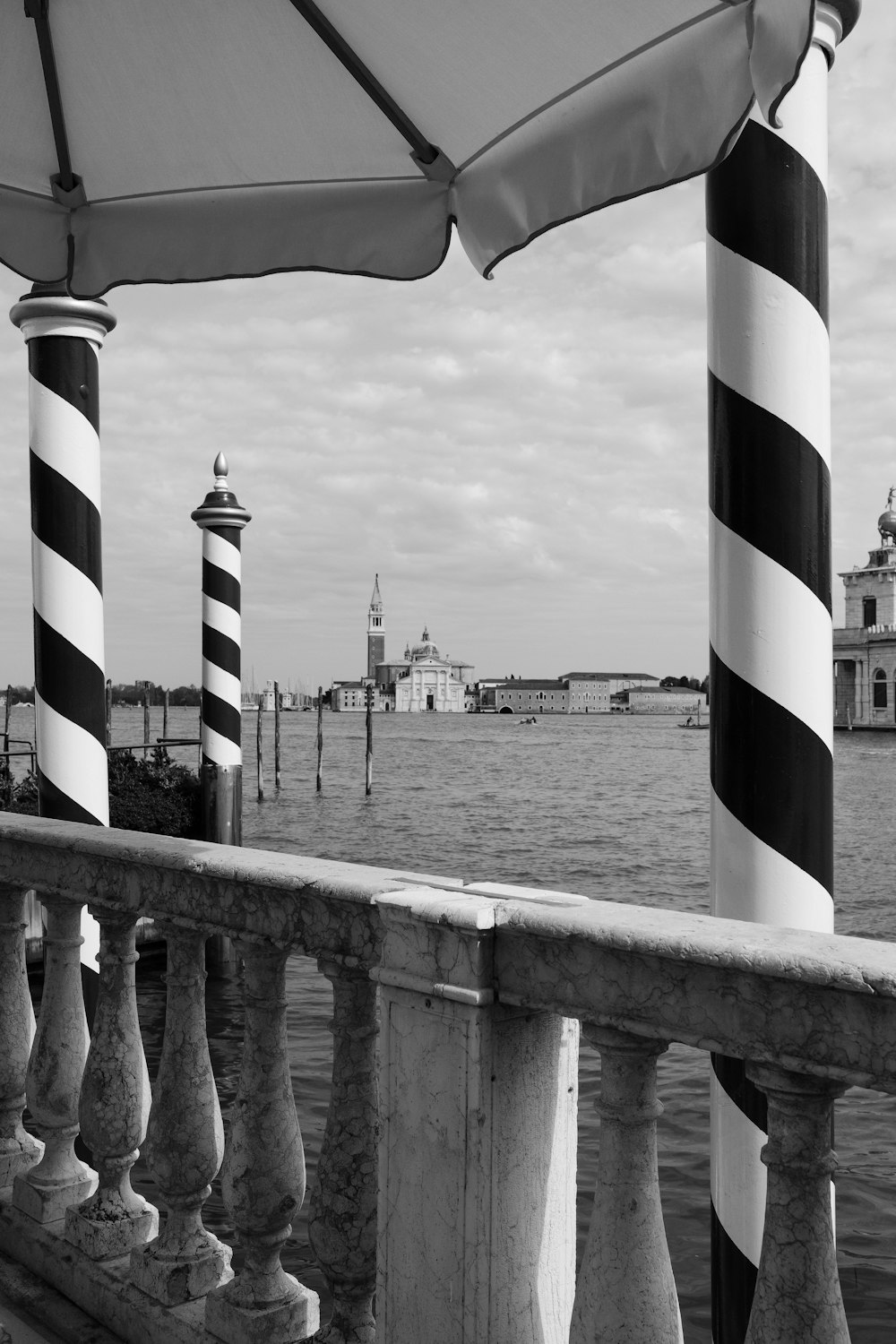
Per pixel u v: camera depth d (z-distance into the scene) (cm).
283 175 325
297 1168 253
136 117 317
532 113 272
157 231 338
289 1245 633
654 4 224
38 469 530
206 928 260
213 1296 260
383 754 9088
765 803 284
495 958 193
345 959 225
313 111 303
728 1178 280
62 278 348
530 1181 201
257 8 278
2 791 1465
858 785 6103
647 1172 182
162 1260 280
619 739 12488
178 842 284
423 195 314
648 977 172
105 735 553
